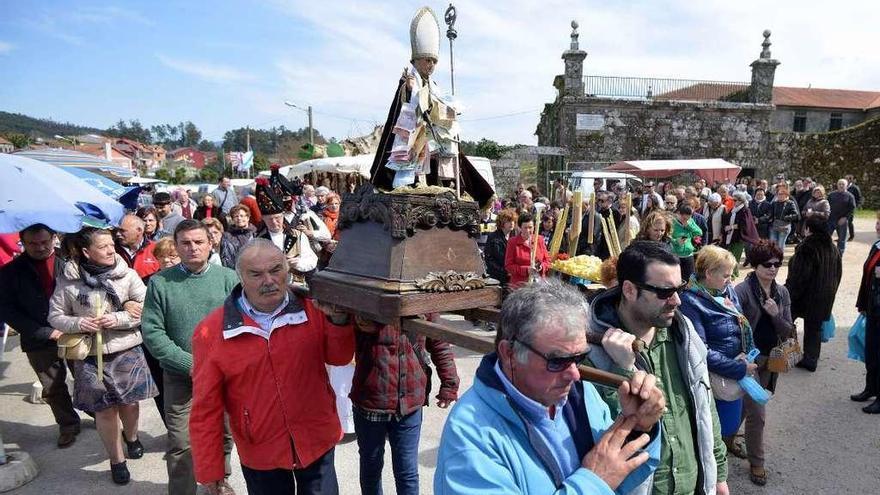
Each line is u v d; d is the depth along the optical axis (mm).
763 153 21641
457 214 1907
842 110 29047
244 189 13492
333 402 2502
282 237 4707
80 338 3457
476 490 1354
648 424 1455
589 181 16156
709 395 2105
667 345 2094
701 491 2055
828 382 5238
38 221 3729
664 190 16797
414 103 2111
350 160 12891
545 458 1464
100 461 4035
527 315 1411
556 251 5883
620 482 1411
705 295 3006
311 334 2363
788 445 4055
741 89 22703
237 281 3441
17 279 3996
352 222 2051
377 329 2293
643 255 1966
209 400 2285
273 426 2305
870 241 13969
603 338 1779
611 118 20766
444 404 3020
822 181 21906
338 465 3893
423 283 1708
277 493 2400
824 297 5281
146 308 3176
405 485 2797
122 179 12508
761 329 3865
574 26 20406
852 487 3506
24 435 4488
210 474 2258
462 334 1565
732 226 10125
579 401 1653
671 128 21000
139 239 4945
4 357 6578
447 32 2350
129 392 3592
